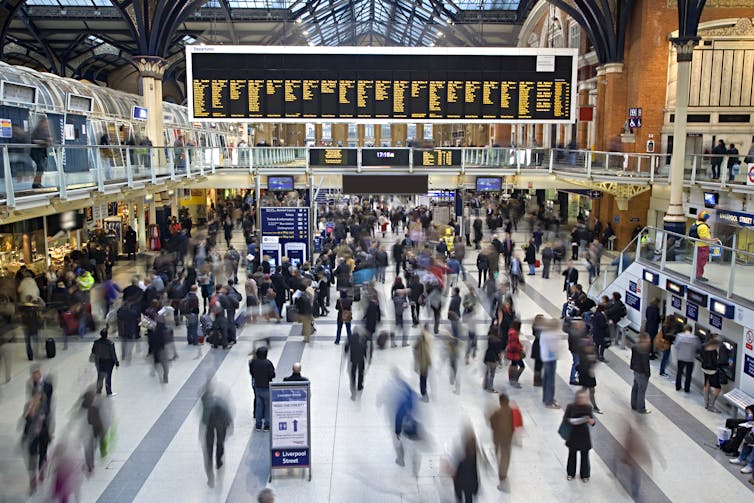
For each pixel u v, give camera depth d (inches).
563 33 1535.4
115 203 1123.9
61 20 1577.3
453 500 355.9
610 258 1114.7
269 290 707.4
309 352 611.5
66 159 570.6
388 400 492.4
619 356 614.5
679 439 437.4
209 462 369.7
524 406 489.7
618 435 442.6
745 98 1114.1
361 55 1010.1
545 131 1796.3
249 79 1006.4
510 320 563.2
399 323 631.8
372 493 365.1
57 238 872.9
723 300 506.3
